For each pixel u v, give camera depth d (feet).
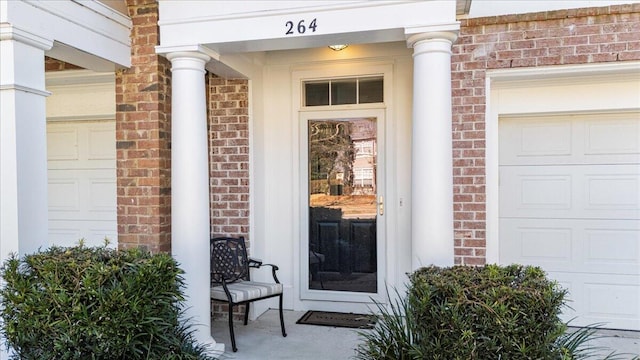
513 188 13.88
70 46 10.32
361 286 15.11
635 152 13.05
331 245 15.38
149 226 12.04
